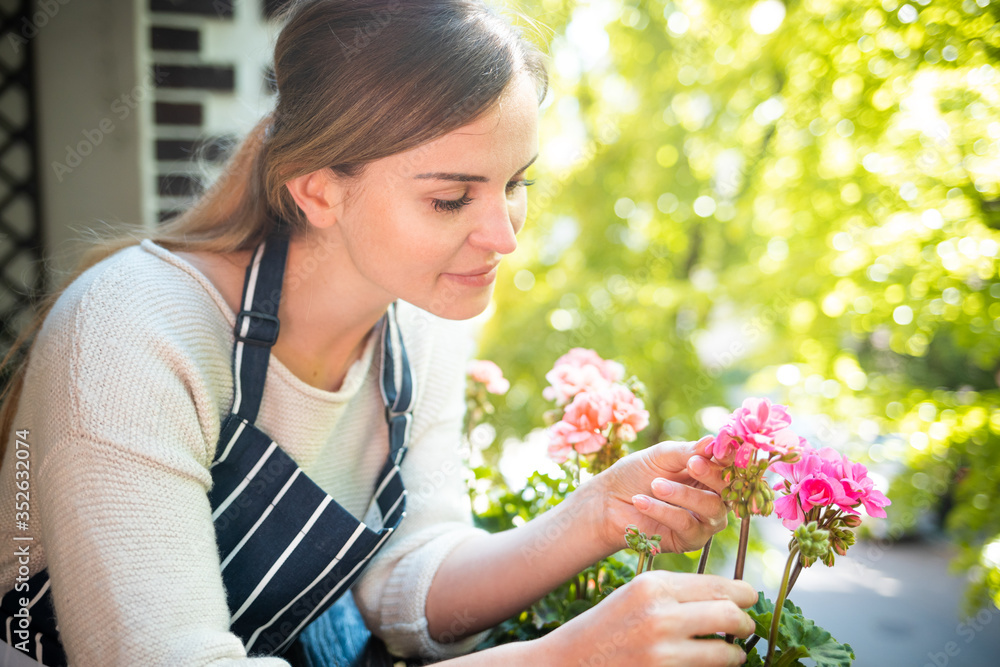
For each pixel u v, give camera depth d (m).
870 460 2.97
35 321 0.86
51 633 0.77
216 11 2.67
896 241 2.99
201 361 0.73
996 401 2.81
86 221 2.62
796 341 3.29
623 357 3.23
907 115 2.77
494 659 0.60
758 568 2.90
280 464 0.77
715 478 0.65
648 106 3.46
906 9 2.52
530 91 0.69
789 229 3.39
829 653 0.65
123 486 0.62
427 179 0.66
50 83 2.57
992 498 2.68
